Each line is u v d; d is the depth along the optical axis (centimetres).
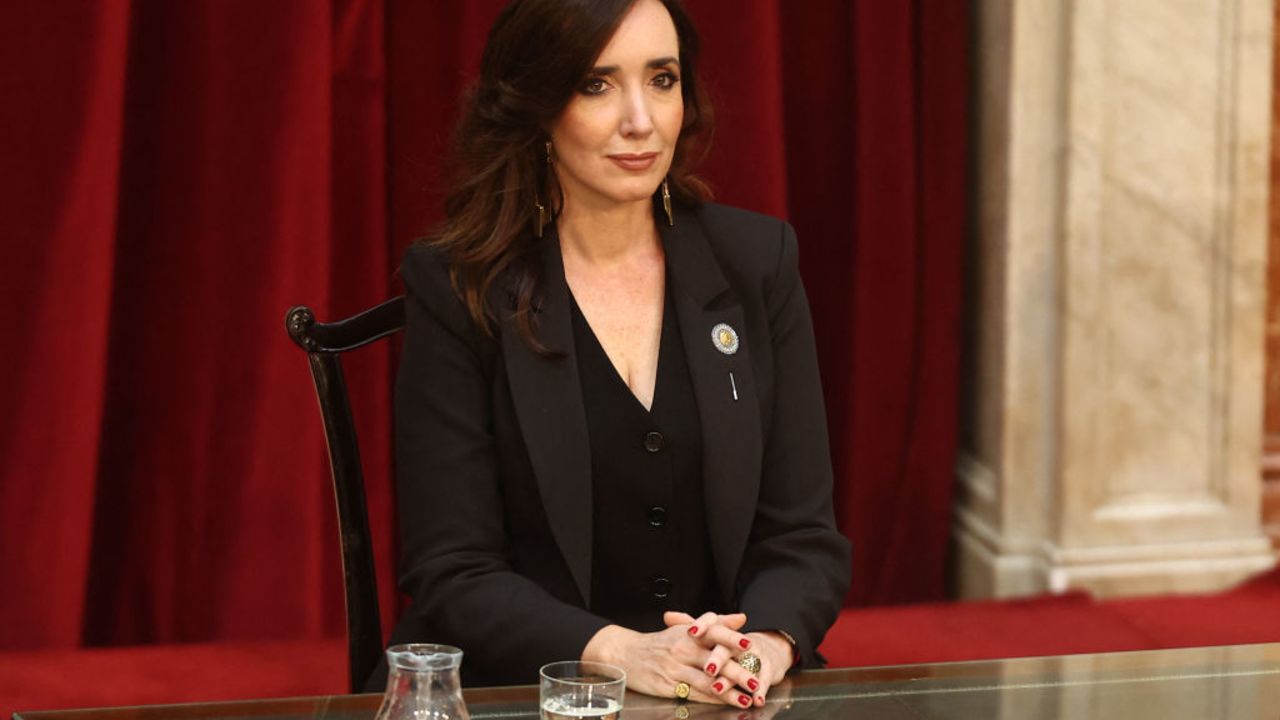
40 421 1171
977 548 1417
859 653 1259
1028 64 1345
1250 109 1351
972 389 1445
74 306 1162
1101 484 1374
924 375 1407
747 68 1296
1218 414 1387
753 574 764
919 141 1389
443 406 755
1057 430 1377
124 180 1206
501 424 752
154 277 1220
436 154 1271
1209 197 1359
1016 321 1372
